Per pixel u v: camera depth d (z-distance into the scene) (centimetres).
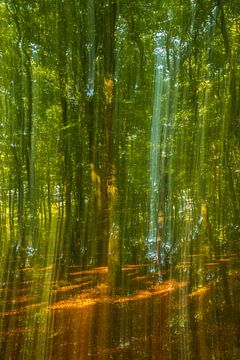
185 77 832
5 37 814
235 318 396
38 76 840
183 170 852
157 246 746
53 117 880
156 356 332
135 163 869
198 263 616
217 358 326
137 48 826
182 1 778
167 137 866
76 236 731
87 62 752
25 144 902
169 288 505
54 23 771
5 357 342
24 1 769
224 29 727
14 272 620
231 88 771
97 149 735
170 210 831
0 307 458
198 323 394
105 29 709
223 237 742
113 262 639
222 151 812
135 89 848
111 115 712
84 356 339
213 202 812
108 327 387
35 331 386
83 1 730
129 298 474
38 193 932
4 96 879
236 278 523
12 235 886
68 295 494
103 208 696
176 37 809
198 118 830
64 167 844
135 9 771
